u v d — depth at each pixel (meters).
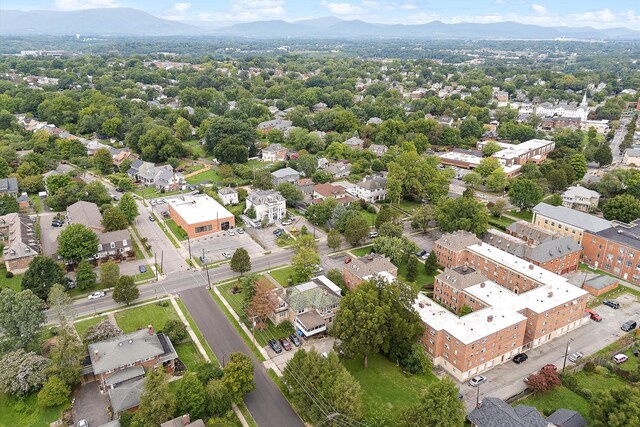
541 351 102.69
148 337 94.25
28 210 176.12
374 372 94.31
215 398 80.25
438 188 181.38
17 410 83.25
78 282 120.69
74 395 86.81
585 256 143.75
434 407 74.19
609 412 76.12
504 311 101.94
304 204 185.12
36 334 95.12
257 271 133.50
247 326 108.50
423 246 151.88
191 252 145.88
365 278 115.94
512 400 87.00
